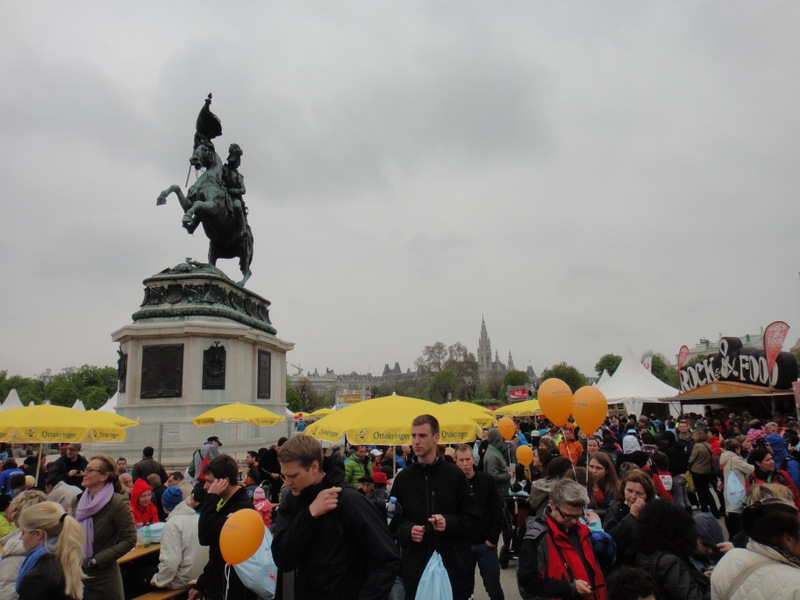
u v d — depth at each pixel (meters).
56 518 4.47
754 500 5.13
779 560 3.34
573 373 104.44
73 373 96.94
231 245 25.55
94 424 10.66
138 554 7.36
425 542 5.14
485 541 6.51
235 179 26.00
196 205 22.89
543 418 31.84
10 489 10.90
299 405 84.69
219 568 5.09
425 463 5.30
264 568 5.03
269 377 24.20
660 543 4.16
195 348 19.91
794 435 14.00
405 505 5.25
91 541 5.58
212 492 5.16
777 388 25.45
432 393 102.06
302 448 3.70
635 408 37.19
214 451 13.04
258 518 4.25
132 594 7.50
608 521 5.62
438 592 4.52
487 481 6.50
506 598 8.08
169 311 20.50
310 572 3.59
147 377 19.84
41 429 10.13
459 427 8.53
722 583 3.45
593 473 6.95
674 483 10.73
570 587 4.22
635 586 3.41
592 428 7.82
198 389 19.69
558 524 4.52
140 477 9.90
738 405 31.97
